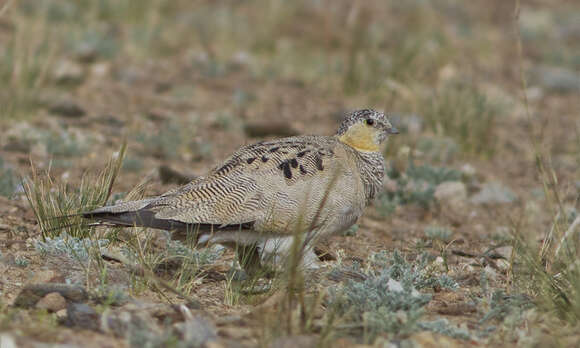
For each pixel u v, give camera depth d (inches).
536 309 391.5
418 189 654.5
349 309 376.5
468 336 363.3
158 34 1115.3
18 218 514.6
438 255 517.3
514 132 898.1
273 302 382.9
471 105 854.5
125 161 656.4
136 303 373.7
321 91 992.2
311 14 1269.7
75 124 777.6
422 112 870.4
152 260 435.2
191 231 415.8
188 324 344.2
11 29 1015.0
